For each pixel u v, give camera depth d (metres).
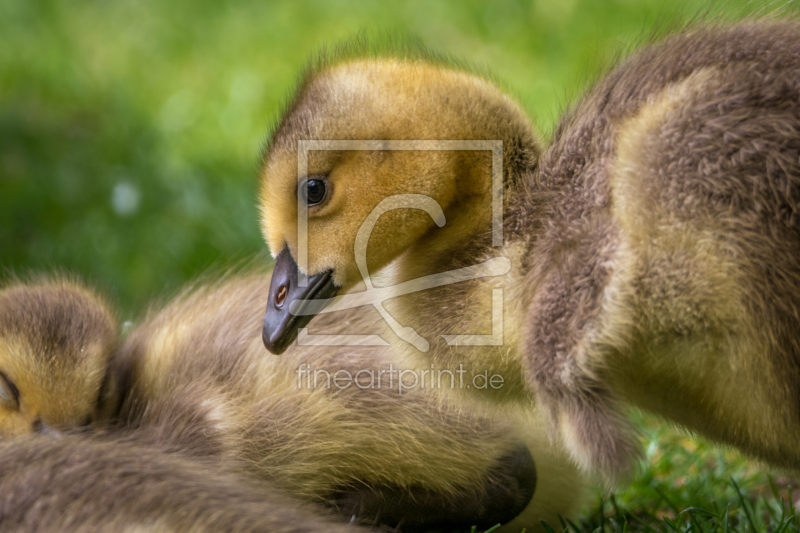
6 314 2.47
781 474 2.46
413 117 2.46
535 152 2.46
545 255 2.43
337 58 2.48
